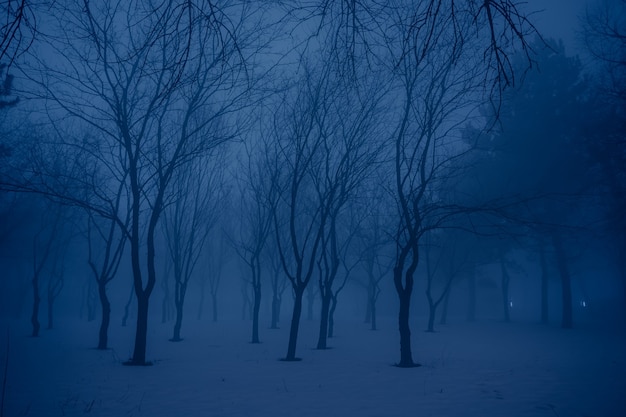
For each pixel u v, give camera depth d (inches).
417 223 567.5
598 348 748.0
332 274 794.2
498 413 315.6
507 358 627.2
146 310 582.6
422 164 566.9
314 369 534.9
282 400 362.6
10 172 804.0
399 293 573.9
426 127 574.9
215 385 430.3
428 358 638.5
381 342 899.4
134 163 573.9
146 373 502.0
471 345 816.9
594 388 406.6
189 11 133.3
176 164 604.1
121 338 973.8
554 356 645.3
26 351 711.7
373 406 339.9
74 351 713.6
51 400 361.7
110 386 424.2
